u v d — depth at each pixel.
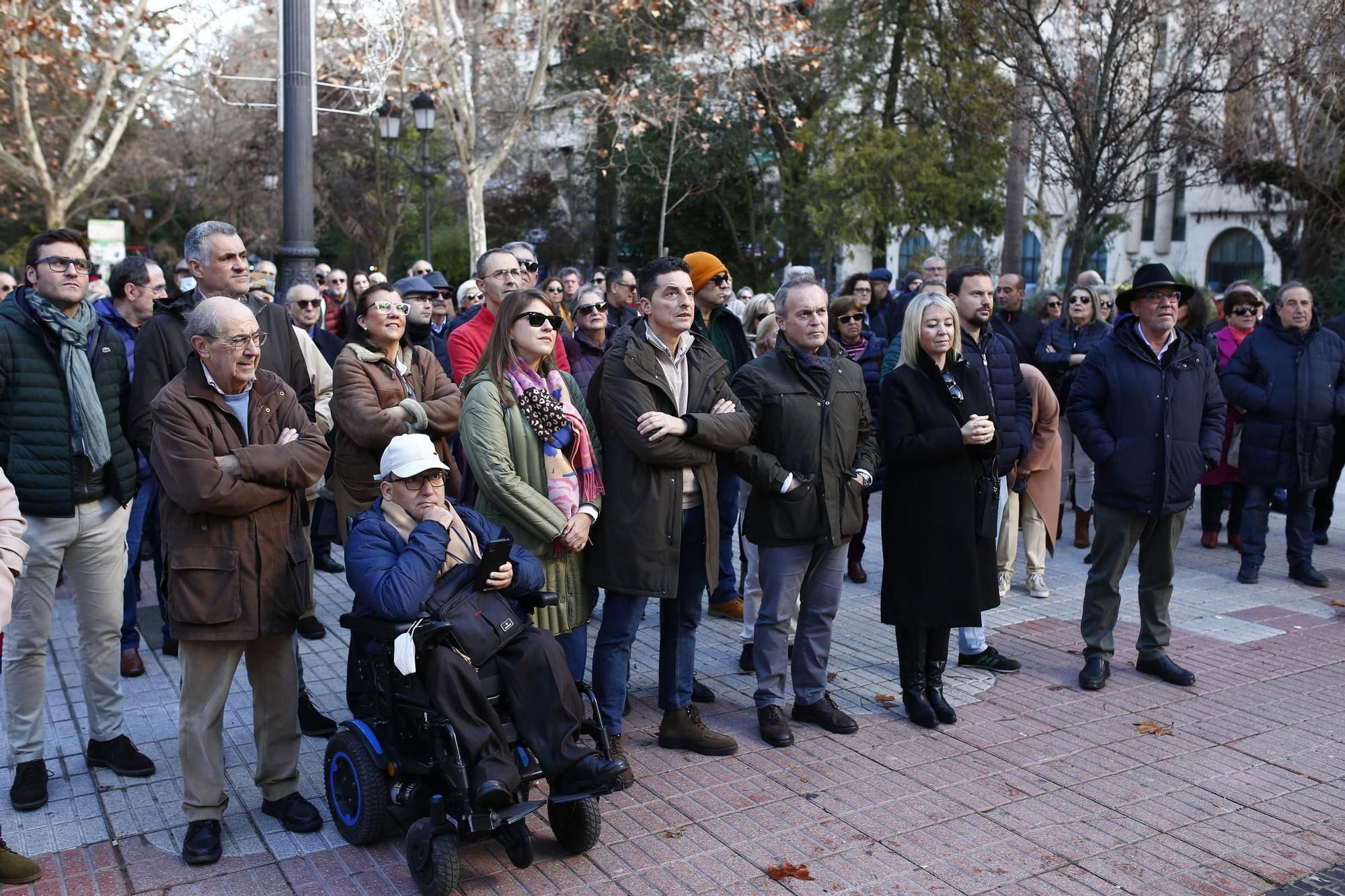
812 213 23.88
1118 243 39.22
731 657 6.41
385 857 4.04
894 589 5.32
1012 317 9.44
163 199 37.47
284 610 4.06
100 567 4.61
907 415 5.26
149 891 3.79
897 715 5.51
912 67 24.52
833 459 5.08
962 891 3.82
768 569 5.14
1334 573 8.42
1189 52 12.62
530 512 4.35
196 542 3.90
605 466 4.74
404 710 3.87
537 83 17.69
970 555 5.25
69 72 18.88
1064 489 9.31
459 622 3.88
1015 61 13.27
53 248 4.45
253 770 4.78
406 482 4.04
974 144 22.45
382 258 35.38
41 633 4.42
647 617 7.20
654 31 24.08
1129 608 7.47
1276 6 14.64
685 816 4.37
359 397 4.91
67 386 4.46
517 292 4.58
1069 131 12.49
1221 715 5.52
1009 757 4.98
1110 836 4.24
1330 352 7.91
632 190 30.48
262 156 35.50
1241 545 8.68
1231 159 17.69
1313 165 18.45
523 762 3.93
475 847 4.13
